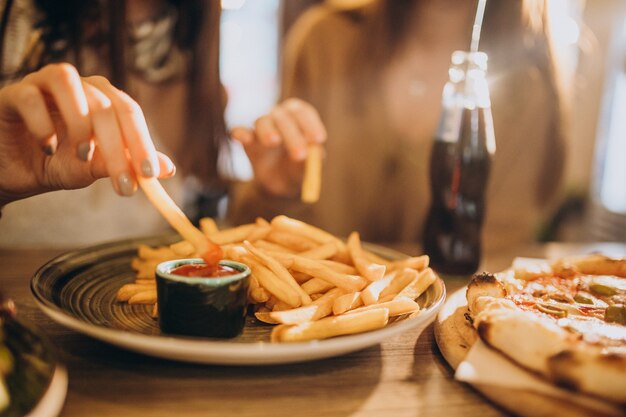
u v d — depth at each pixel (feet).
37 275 1.47
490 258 2.31
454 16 3.16
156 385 1.20
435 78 3.29
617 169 6.24
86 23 2.63
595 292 1.65
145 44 2.84
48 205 2.89
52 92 1.32
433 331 1.52
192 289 1.33
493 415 1.16
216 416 1.11
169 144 3.04
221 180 3.06
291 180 2.80
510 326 1.21
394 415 1.14
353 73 3.53
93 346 1.35
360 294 1.46
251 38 5.74
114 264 1.75
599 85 6.13
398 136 3.43
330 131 3.51
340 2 3.80
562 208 5.90
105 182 3.00
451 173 1.97
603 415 1.07
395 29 3.34
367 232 3.53
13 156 1.54
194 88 2.88
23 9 2.48
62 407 1.11
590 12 5.93
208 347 1.14
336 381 1.26
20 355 1.05
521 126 3.29
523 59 3.10
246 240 1.62
